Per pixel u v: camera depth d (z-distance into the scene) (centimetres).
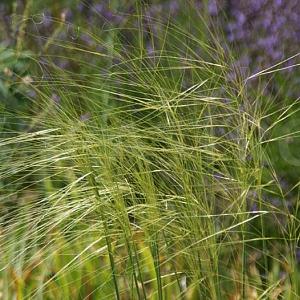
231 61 478
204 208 409
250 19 592
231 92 443
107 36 561
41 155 450
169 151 405
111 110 453
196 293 429
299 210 495
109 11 598
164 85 468
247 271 453
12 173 443
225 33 589
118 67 491
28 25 604
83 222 433
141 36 505
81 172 430
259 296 423
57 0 621
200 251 404
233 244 433
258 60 561
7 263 434
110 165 402
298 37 580
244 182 411
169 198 411
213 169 415
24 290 448
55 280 448
